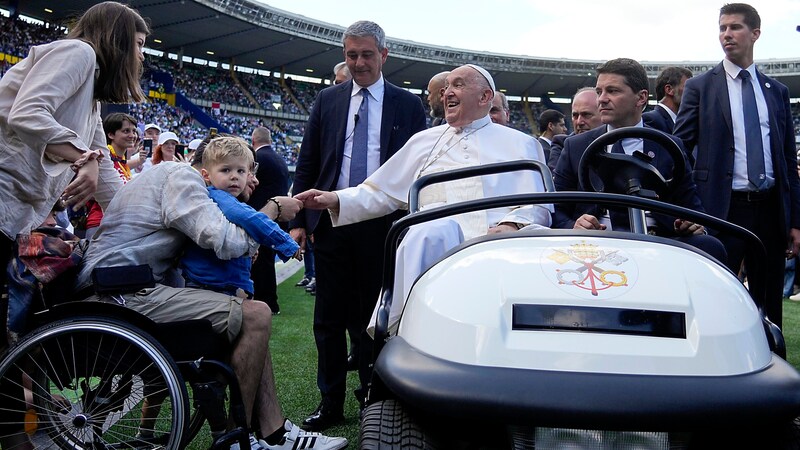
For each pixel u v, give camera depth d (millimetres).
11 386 2408
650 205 2076
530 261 1916
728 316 1742
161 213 2627
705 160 4273
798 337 6012
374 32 3971
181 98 38031
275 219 2877
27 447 2424
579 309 1734
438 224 2752
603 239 2068
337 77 5570
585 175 2744
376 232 3768
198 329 2477
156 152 6863
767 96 4266
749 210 4223
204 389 2398
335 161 4023
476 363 1669
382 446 1745
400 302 2639
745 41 4195
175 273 2816
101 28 2674
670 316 1720
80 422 2387
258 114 42781
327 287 3668
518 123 49094
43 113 2436
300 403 3834
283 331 5961
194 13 34531
